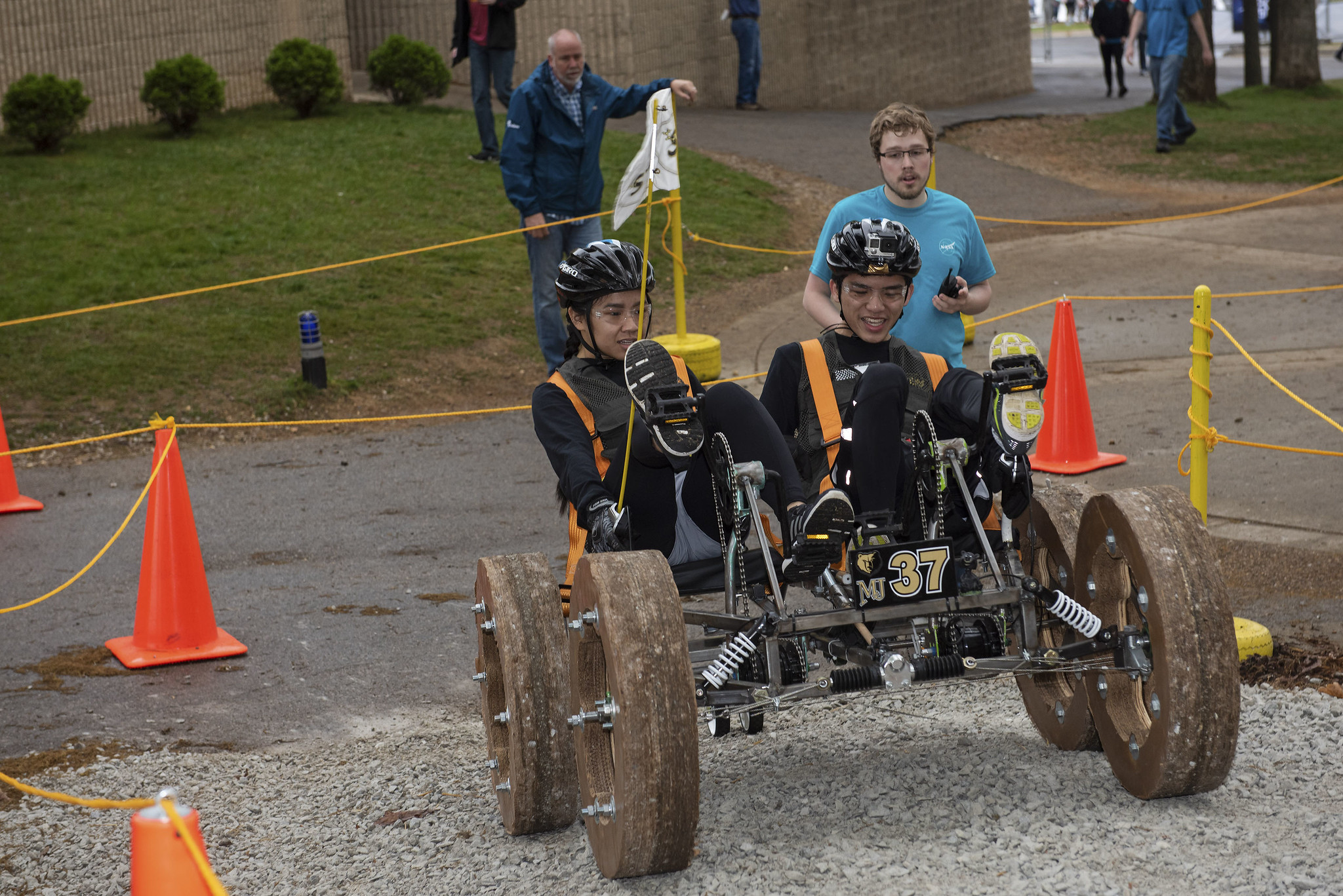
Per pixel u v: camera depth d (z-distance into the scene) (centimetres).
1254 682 500
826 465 424
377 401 1090
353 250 1391
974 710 490
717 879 351
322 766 485
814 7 2672
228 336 1182
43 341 1148
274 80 1888
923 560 360
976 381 392
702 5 2383
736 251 1528
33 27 1738
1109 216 1709
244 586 704
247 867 396
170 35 1891
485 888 368
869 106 2823
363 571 720
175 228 1402
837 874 349
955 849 359
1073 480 798
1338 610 575
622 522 382
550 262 1033
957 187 1891
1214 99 2514
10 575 735
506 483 875
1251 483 773
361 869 389
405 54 2003
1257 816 374
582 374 424
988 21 3131
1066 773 409
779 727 484
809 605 616
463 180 1638
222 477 916
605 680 366
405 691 564
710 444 371
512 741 386
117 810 451
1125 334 1168
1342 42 4241
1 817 448
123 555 760
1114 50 3011
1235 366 1045
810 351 430
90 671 596
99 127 1811
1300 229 1559
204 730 530
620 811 336
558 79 1004
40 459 964
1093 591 394
